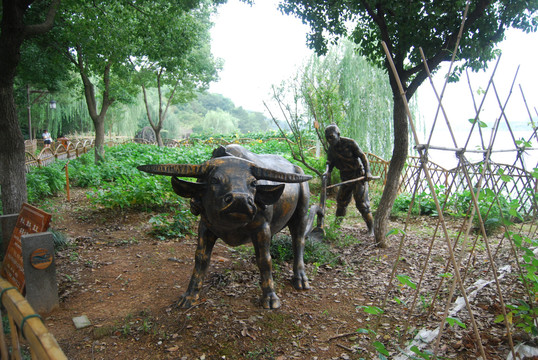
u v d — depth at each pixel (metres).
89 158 15.67
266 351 3.24
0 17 8.02
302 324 3.70
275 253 5.41
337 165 6.92
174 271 5.00
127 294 4.29
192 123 77.06
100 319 3.71
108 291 4.37
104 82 15.43
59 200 9.53
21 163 6.00
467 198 8.25
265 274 4.00
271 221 4.13
